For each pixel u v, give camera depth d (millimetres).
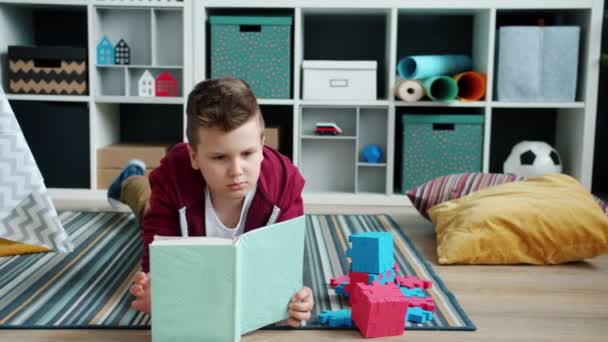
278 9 2453
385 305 1056
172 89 2355
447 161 2303
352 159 2404
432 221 1810
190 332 967
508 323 1146
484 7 2246
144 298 1072
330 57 2676
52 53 2299
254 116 958
